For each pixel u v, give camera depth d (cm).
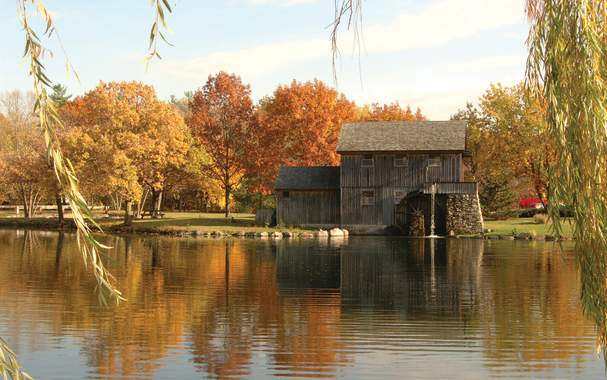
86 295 1819
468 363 1134
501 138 5691
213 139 5841
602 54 644
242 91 5869
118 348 1229
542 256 3081
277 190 5075
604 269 628
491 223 5466
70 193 474
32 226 5412
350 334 1357
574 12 641
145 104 5056
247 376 1057
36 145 5316
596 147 625
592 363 1133
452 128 4925
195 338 1314
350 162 4962
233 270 2472
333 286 2050
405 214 4894
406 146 4822
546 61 655
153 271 2423
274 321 1488
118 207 6962
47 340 1287
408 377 1053
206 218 5972
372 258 2986
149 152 4922
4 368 480
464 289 1989
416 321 1494
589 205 629
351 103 6112
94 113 4969
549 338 1320
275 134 5803
